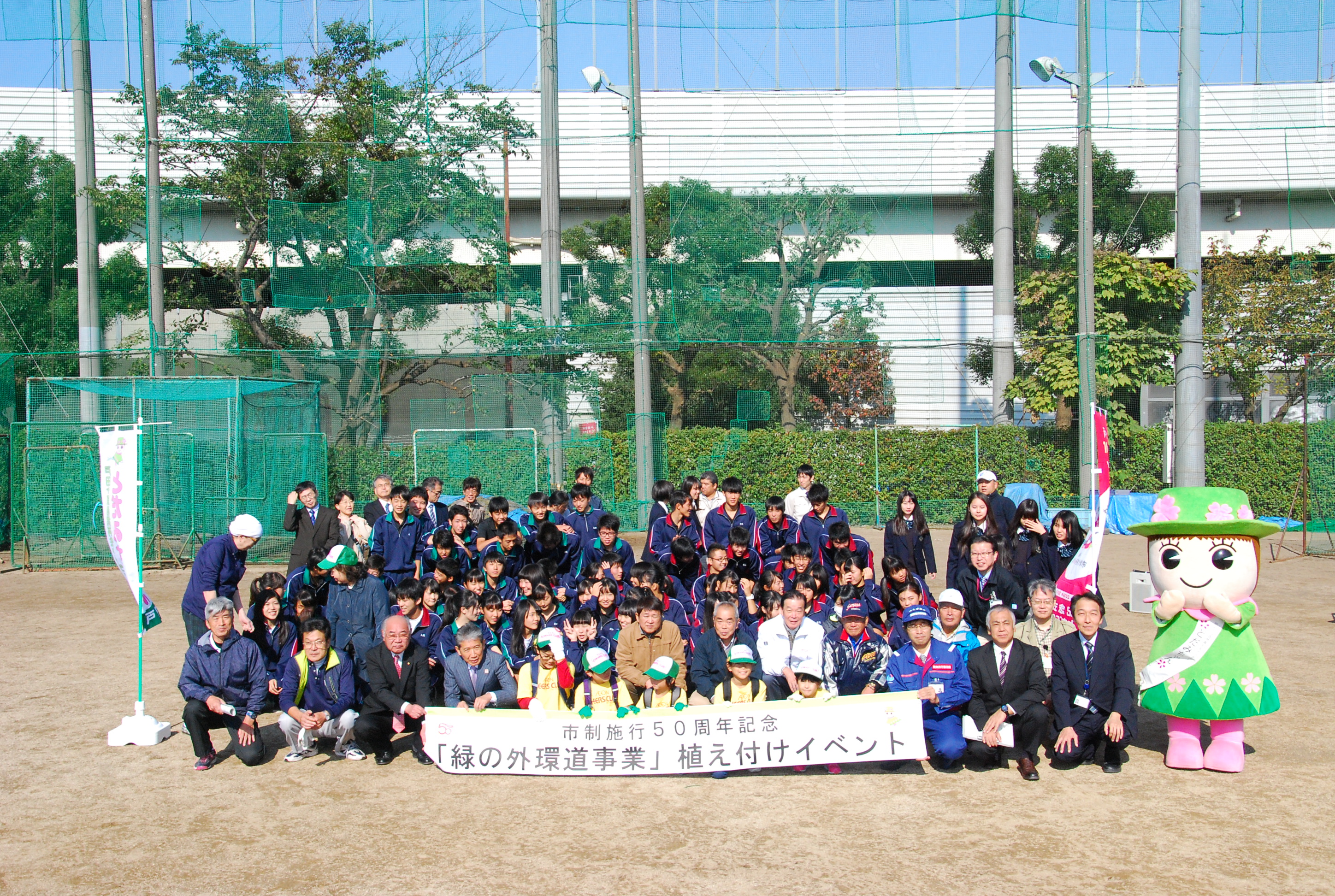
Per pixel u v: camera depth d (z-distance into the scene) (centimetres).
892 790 573
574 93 2611
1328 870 459
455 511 859
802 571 757
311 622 627
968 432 1909
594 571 775
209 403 1533
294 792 584
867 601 764
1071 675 601
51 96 2230
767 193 1700
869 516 1902
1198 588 591
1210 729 604
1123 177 2275
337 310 1750
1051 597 631
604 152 2611
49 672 873
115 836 520
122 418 1562
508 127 1770
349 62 1822
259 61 1733
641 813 543
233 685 628
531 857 486
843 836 507
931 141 2217
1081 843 493
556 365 1738
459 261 1758
